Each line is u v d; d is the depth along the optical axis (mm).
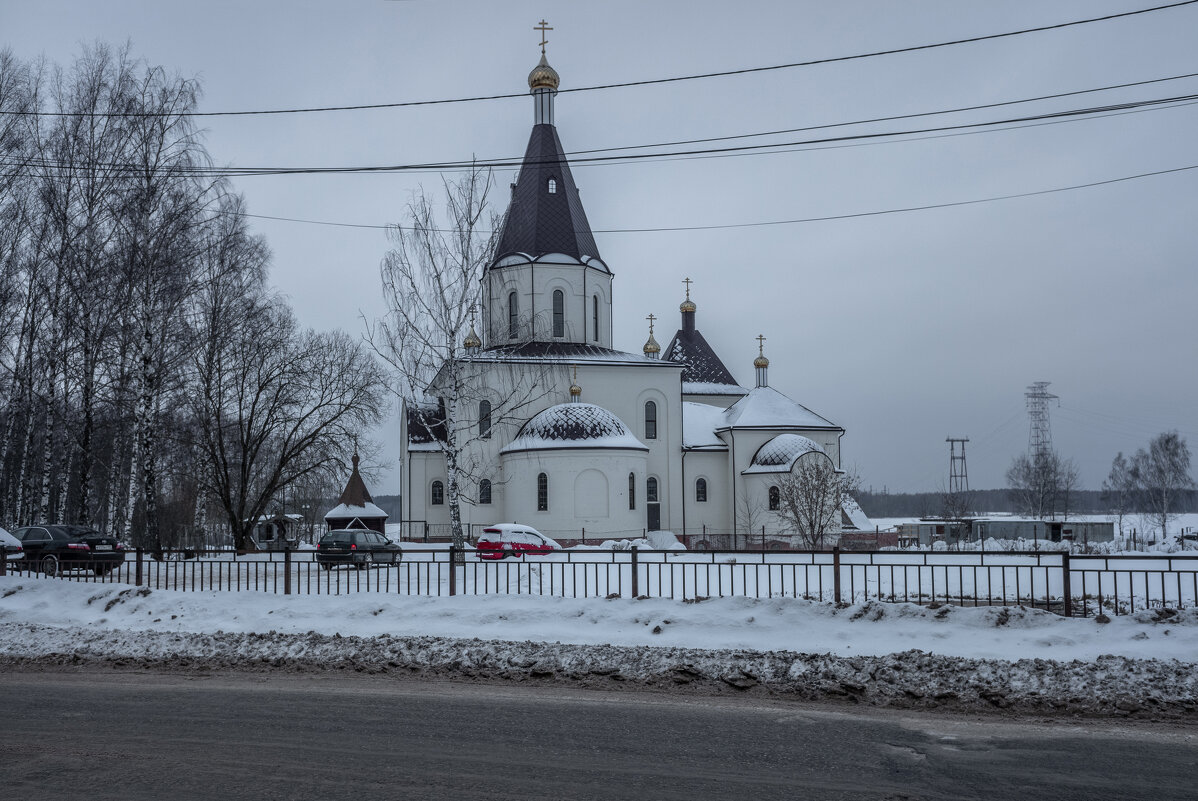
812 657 11891
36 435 34500
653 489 47969
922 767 7730
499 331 42906
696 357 62250
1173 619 12766
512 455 43281
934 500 177875
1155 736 8828
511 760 7844
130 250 27438
